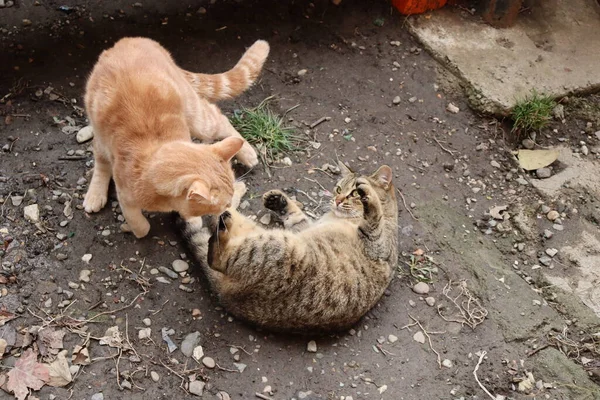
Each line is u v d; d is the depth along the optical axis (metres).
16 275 1.82
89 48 2.16
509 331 1.91
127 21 2.22
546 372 1.88
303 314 1.80
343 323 1.84
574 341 1.93
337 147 2.13
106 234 1.90
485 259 2.02
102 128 1.79
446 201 2.10
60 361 1.74
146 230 1.88
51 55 2.13
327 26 2.33
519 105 2.22
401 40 2.35
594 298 2.00
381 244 1.88
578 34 2.41
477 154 2.19
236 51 2.24
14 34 2.15
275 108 2.17
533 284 2.02
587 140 2.27
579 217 2.13
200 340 1.81
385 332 1.88
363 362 1.83
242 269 1.79
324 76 2.25
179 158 1.70
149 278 1.86
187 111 1.87
